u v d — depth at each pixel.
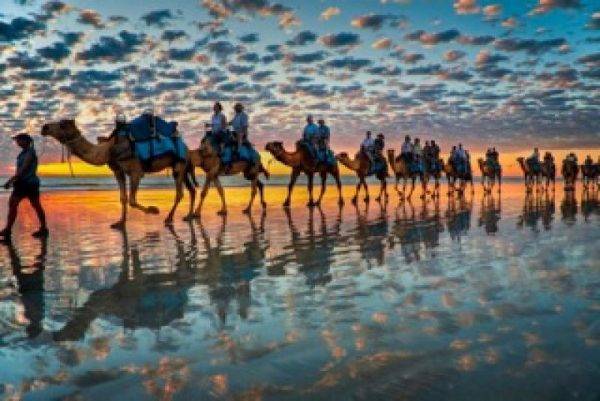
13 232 12.63
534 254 7.61
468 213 15.91
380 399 2.92
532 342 3.74
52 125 12.11
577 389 2.94
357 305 4.99
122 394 3.15
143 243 10.12
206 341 4.08
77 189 43.69
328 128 20.92
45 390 3.24
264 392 3.09
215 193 33.78
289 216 15.74
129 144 13.02
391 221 13.62
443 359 3.48
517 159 32.91
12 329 4.57
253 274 6.77
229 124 17.39
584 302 4.80
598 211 15.95
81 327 4.60
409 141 25.53
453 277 6.12
